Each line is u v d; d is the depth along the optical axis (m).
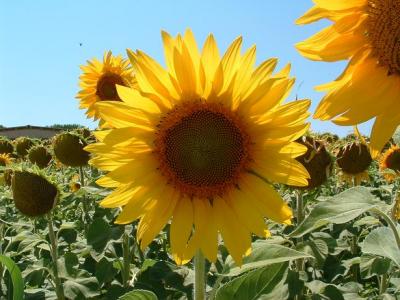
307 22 0.42
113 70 1.48
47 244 0.87
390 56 0.41
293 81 0.48
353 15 0.41
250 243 0.49
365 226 1.08
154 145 0.52
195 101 0.51
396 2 0.40
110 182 0.51
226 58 0.48
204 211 0.52
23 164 0.88
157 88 0.50
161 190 0.52
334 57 0.42
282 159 0.50
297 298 0.72
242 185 0.51
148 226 0.51
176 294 0.77
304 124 0.48
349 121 0.41
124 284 0.83
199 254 0.53
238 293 0.49
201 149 0.51
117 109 0.50
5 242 1.05
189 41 0.49
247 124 0.51
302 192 0.81
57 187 0.86
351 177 1.16
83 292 0.75
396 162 1.25
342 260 0.94
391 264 0.78
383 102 0.41
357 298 0.74
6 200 1.35
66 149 1.23
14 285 0.51
